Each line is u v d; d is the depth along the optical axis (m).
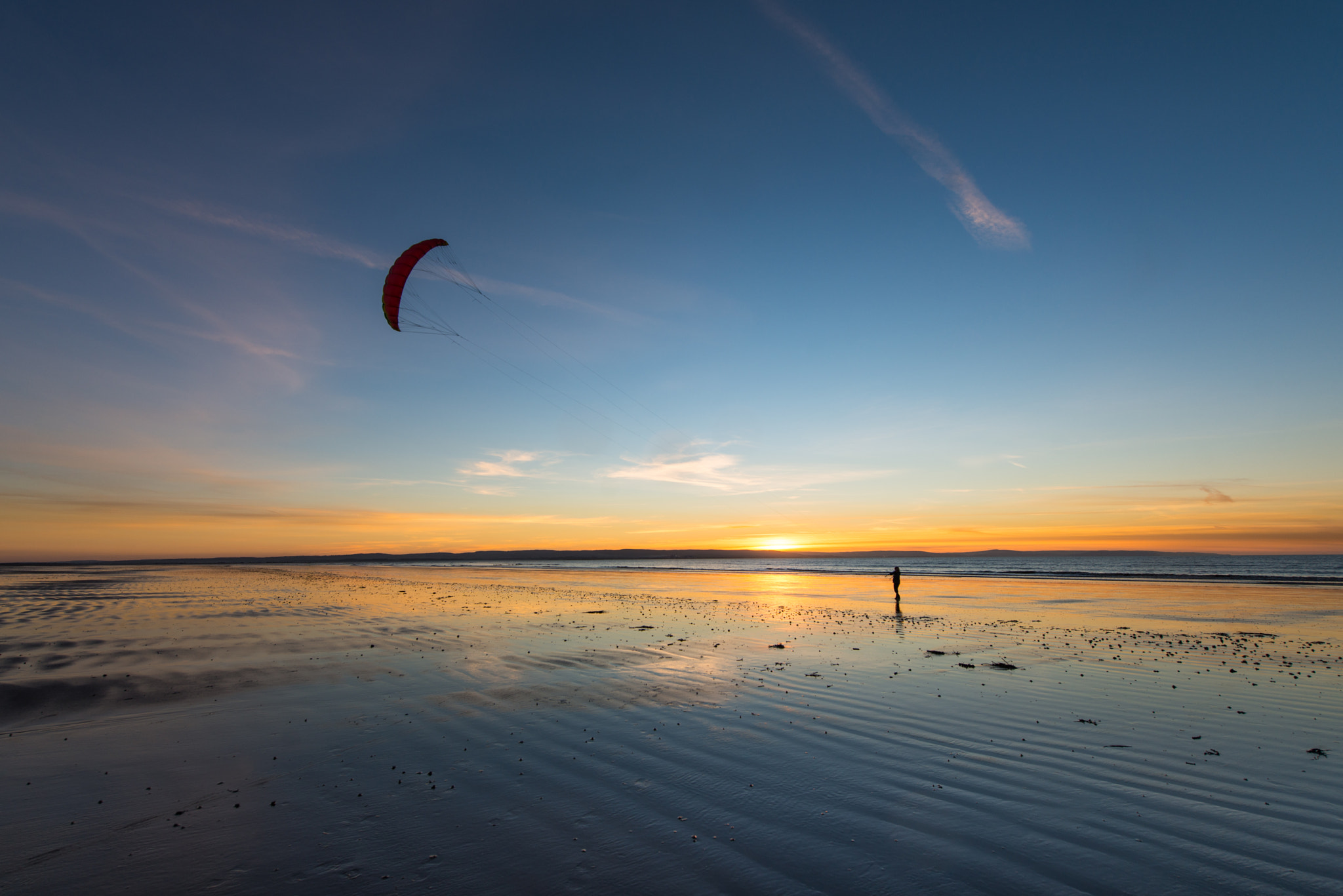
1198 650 16.28
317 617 24.64
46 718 10.45
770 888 5.16
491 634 19.88
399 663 15.00
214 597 34.84
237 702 11.40
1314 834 5.87
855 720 10.01
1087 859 5.51
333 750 8.84
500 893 5.15
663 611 27.42
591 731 9.57
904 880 5.23
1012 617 24.45
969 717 10.07
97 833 6.32
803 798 6.98
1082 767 7.78
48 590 41.28
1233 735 8.98
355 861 5.72
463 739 9.25
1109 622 22.52
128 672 13.62
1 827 6.48
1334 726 9.36
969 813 6.51
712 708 10.84
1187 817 6.30
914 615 25.47
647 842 6.02
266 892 5.22
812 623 22.69
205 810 6.87
